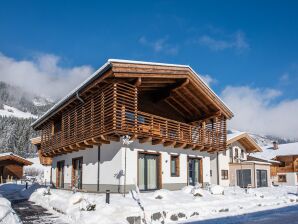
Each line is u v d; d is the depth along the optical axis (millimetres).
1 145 92062
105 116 15727
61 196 16219
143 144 17359
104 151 17484
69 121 20234
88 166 18922
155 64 16328
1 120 104500
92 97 17219
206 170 21906
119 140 16312
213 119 22688
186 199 14797
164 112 21016
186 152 20344
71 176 21094
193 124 23078
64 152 21891
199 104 21328
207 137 21391
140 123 17250
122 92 15547
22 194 22062
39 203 16438
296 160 43031
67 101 19406
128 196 14438
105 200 12844
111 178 16625
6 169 40406
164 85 19188
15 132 97250
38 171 60875
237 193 19172
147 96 19922
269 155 45469
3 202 10367
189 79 18609
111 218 11070
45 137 25328
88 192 17312
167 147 18922
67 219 11930
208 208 13852
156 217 11836
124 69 15008
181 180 19562
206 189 18922
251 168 28000
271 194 21219
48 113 22953
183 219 12516
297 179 42562
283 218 13031
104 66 14688
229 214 13688
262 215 13945
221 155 27078
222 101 21406
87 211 11703
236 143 30531
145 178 17406
